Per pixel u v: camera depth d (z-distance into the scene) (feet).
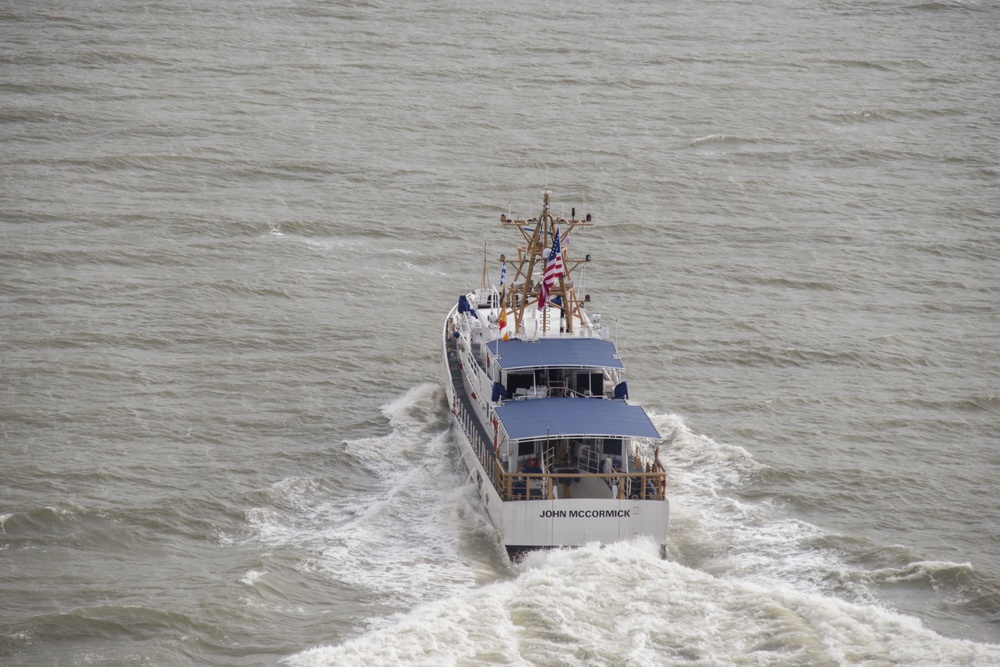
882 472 493.77
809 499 470.39
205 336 615.98
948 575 409.28
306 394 560.20
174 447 501.97
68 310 636.07
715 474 492.13
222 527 441.68
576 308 509.76
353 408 549.54
